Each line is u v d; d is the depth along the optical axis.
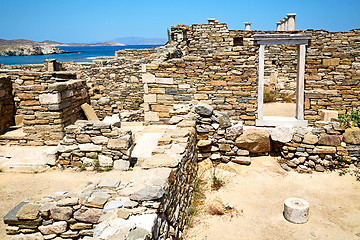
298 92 10.48
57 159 7.15
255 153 9.36
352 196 7.22
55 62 14.92
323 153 8.62
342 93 10.25
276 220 6.34
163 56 12.80
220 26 15.27
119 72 15.52
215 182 7.91
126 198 4.11
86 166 6.94
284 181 8.14
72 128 6.97
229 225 6.19
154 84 10.77
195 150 8.63
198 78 10.55
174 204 5.06
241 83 10.38
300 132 8.85
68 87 9.23
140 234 3.34
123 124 11.02
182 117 8.86
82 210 4.16
